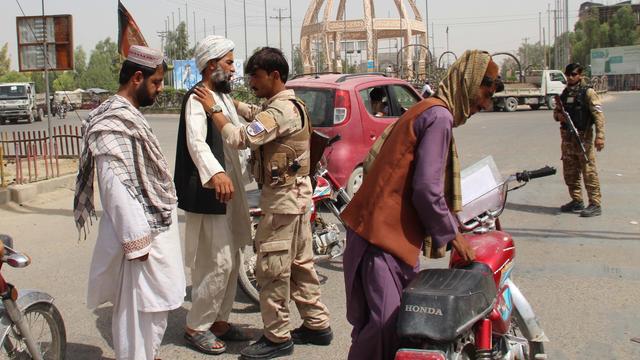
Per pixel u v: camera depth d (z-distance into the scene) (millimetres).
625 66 72875
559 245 6773
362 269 2998
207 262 4219
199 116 3969
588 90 7945
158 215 3541
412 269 2984
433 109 2869
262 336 4246
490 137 18344
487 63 2949
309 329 4387
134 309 3551
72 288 5664
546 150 14836
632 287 5414
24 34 12859
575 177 8211
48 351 3918
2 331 3336
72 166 13156
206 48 4078
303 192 4098
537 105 34750
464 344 2887
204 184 3875
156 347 3650
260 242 4102
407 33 41062
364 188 3018
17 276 5988
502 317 3158
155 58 3602
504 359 3199
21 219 8500
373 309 2932
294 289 4355
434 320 2600
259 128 3805
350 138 8094
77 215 3656
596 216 8070
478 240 3299
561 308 4969
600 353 4180
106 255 3537
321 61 50531
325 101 8195
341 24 40875
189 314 4355
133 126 3467
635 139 16406
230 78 4156
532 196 9461
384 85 8781
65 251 6883
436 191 2783
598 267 5980
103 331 4727
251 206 5082
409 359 2564
